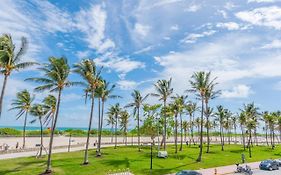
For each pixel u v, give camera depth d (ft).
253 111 308.19
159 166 164.45
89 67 169.89
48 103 199.72
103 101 205.46
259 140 521.24
